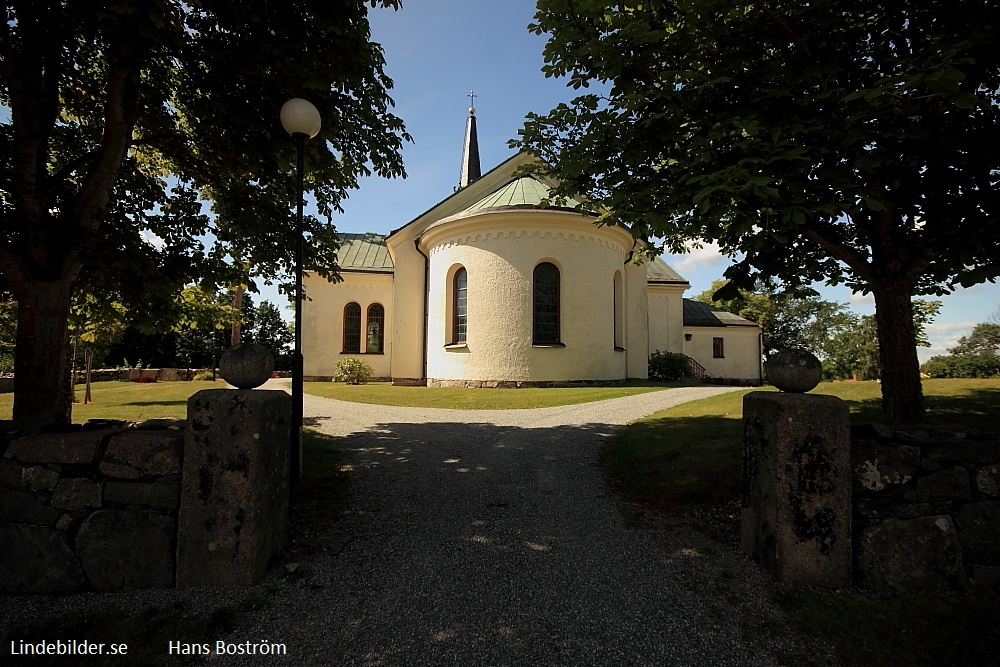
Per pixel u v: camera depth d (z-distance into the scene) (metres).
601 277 17.31
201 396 3.41
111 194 6.94
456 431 8.95
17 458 3.43
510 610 3.16
